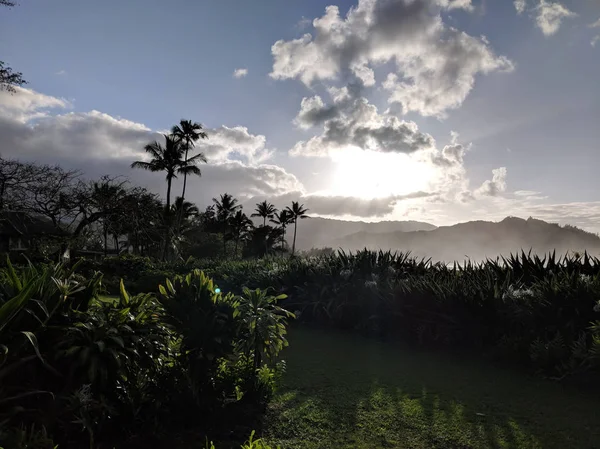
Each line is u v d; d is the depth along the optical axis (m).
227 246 71.75
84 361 2.93
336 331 8.89
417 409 4.23
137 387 3.35
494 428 3.78
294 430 3.65
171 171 47.28
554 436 3.62
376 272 9.62
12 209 23.31
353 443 3.45
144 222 29.83
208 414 3.64
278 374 4.53
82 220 26.73
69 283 3.46
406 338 7.79
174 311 3.79
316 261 11.30
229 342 3.87
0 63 16.73
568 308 5.95
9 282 3.29
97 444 3.04
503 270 8.12
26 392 2.73
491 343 6.73
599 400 4.55
